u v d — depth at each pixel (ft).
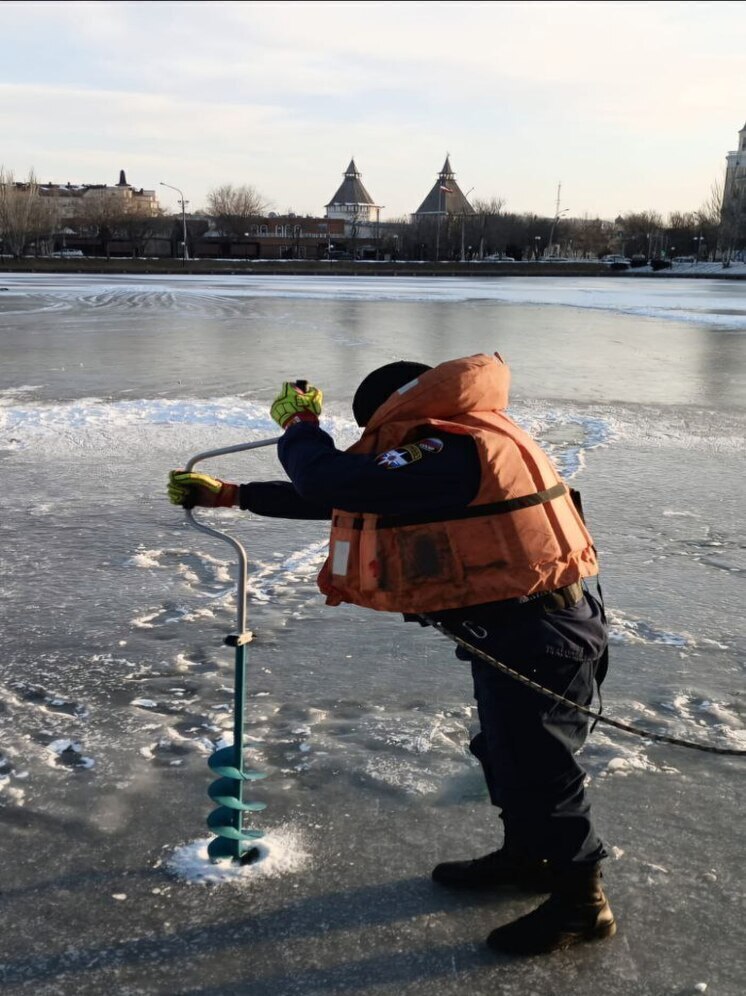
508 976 8.57
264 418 38.55
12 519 24.39
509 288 198.39
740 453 33.91
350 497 8.30
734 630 17.29
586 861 8.82
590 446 34.86
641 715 13.80
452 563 8.41
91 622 17.38
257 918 9.29
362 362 58.85
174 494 9.59
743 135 425.69
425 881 9.88
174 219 446.19
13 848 10.41
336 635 16.84
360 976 8.55
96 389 46.37
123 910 9.38
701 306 129.39
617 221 545.03
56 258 336.29
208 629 17.07
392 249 479.41
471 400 8.53
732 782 11.92
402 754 12.51
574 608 8.84
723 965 8.71
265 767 12.15
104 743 12.77
